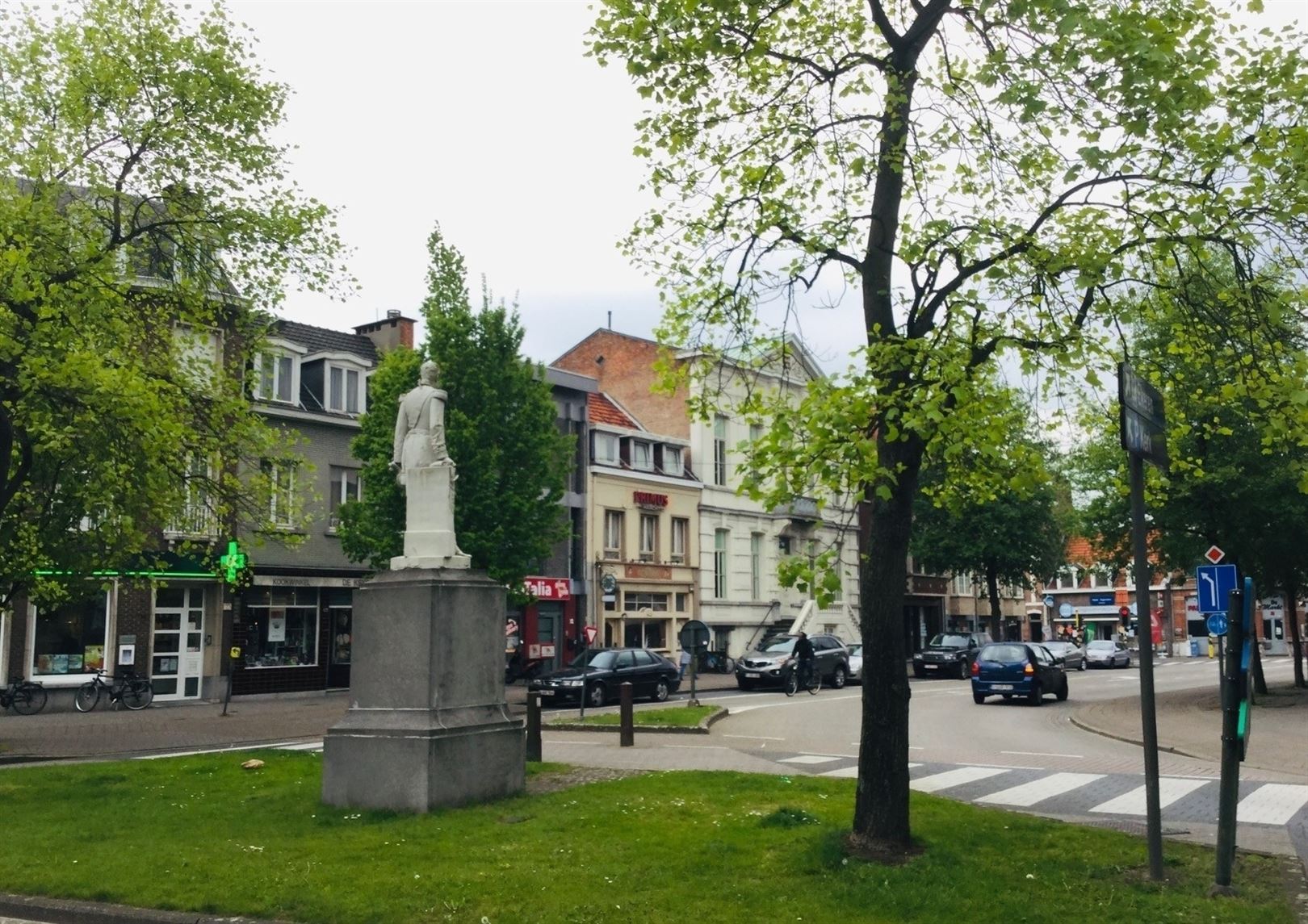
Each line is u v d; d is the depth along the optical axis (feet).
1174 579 96.73
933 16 29.71
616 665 94.89
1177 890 24.31
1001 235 28.19
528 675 116.78
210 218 57.11
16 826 33.17
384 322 124.36
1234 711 24.77
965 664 146.72
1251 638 25.53
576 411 132.05
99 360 45.96
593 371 160.97
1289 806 39.09
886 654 27.71
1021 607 250.98
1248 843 31.19
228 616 99.71
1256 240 27.43
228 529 62.80
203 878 25.72
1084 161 26.11
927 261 28.84
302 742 67.72
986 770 49.49
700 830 30.42
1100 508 92.89
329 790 35.29
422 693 34.94
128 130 55.26
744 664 115.34
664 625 142.00
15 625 87.10
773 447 24.47
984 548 158.61
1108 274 27.84
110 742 66.28
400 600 35.73
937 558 163.94
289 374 107.55
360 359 113.80
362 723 35.29
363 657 36.11
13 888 25.90
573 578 128.77
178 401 55.16
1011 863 26.35
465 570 37.24
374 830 31.09
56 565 60.64
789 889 23.79
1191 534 86.84
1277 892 24.39
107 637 92.17
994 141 30.76
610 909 22.27
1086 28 23.70
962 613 217.15
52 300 48.49
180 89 55.31
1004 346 26.66
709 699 101.81
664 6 29.45
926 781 45.60
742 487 25.05
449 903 22.86
